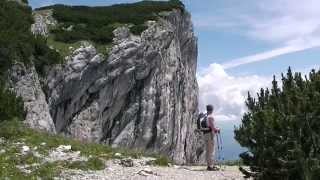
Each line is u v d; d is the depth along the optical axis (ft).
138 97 221.46
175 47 248.52
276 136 41.24
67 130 190.90
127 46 210.18
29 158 62.03
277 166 41.65
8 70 137.28
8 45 139.23
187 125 261.24
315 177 39.17
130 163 62.80
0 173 52.42
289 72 44.91
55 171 55.16
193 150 263.70
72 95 189.26
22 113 96.48
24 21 166.61
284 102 42.83
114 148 78.48
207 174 57.88
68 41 196.54
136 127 220.64
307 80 44.50
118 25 219.20
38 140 75.46
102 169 58.59
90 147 74.74
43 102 148.46
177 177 54.44
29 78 144.87
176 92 248.73
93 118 197.88
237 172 60.49
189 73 278.67
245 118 45.68
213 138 63.62
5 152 64.85
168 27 241.14
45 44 175.94
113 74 204.54
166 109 234.17
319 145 40.19
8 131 76.69
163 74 235.20
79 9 230.89
